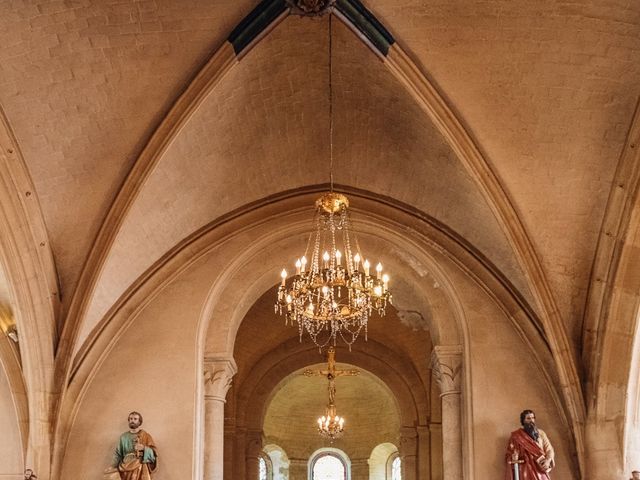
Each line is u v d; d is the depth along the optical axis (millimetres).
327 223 19469
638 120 16000
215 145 17906
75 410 18141
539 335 18328
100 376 18422
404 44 15797
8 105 15828
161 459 17844
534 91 16125
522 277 18281
